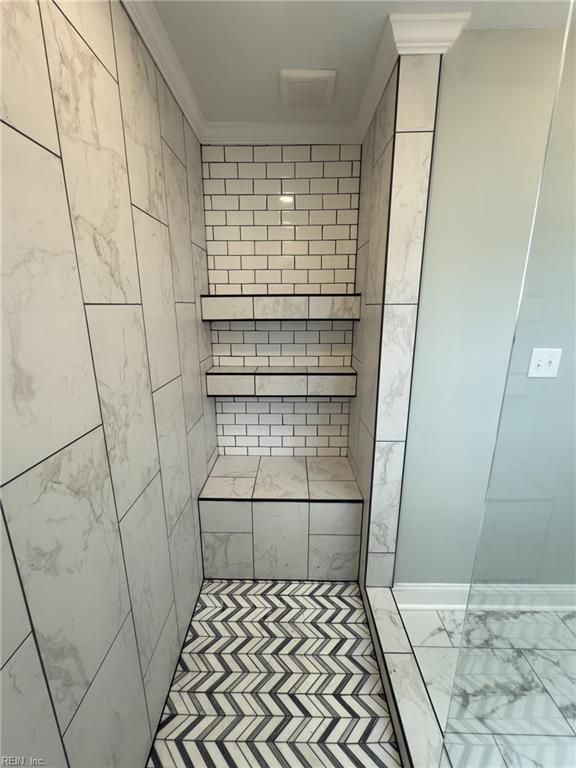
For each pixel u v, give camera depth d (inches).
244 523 61.6
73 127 24.7
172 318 46.3
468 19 36.8
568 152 40.0
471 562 55.9
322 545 62.4
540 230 41.8
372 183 53.1
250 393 66.3
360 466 61.9
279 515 61.1
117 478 31.1
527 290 43.2
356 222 65.6
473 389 49.7
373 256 52.3
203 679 47.4
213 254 67.6
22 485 19.8
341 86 48.8
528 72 40.5
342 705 44.3
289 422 75.2
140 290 36.2
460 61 40.3
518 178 43.3
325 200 65.0
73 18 24.6
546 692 40.3
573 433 45.1
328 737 40.9
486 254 45.5
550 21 38.2
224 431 76.2
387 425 50.8
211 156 63.1
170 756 39.1
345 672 48.4
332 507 60.2
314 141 61.6
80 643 25.3
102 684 28.4
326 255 67.2
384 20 37.0
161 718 42.5
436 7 35.6
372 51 41.8
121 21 31.8
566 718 38.5
